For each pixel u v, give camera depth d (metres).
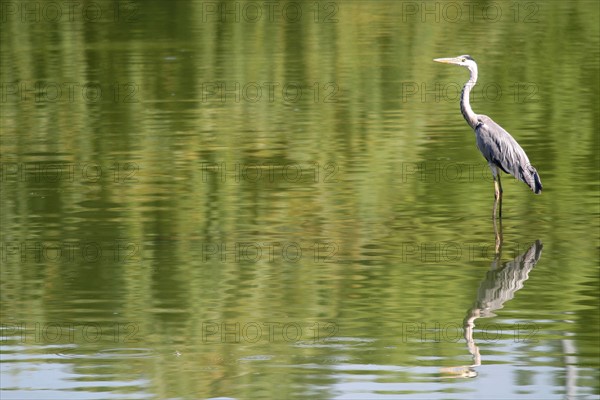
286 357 10.79
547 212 15.78
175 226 15.30
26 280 13.13
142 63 29.14
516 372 10.34
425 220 15.48
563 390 9.92
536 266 13.35
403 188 17.17
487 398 9.80
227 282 12.98
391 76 27.02
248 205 16.27
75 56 30.55
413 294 12.48
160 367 10.57
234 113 23.08
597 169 18.05
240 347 11.06
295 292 12.62
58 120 22.67
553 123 21.56
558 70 27.20
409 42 32.12
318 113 22.98
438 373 10.35
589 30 33.31
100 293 12.66
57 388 10.12
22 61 29.92
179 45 32.09
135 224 15.39
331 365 10.57
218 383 10.19
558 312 11.84
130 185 17.48
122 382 10.25
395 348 10.95
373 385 10.09
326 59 29.53
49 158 19.38
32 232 15.05
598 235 14.58
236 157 19.27
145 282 13.03
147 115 22.98
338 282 12.92
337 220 15.51
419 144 20.11
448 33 33.62
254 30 34.75
